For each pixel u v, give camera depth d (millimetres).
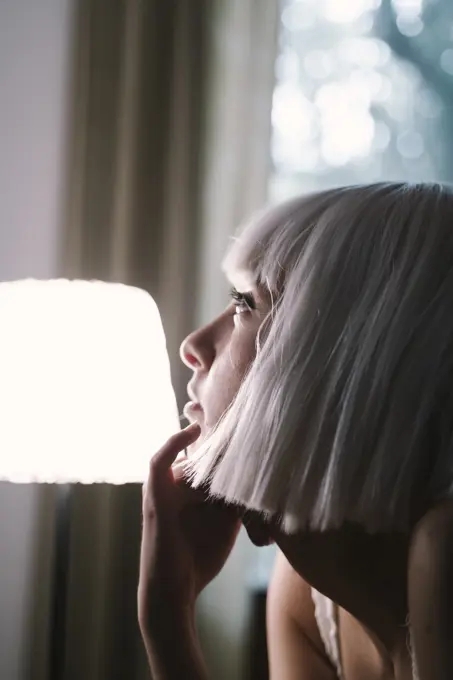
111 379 750
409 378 505
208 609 1137
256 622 1157
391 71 1401
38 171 1267
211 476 597
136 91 1137
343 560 561
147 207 1136
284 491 528
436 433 508
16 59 1272
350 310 530
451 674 455
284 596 785
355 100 1379
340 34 1383
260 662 1152
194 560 691
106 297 771
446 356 512
